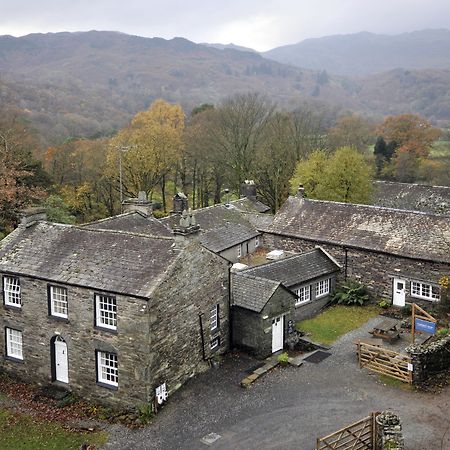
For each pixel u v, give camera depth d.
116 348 25.23
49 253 28.30
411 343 31.59
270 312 30.14
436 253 36.56
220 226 48.53
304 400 25.56
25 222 30.56
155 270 25.52
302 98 145.38
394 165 87.81
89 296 25.73
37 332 27.67
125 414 25.02
